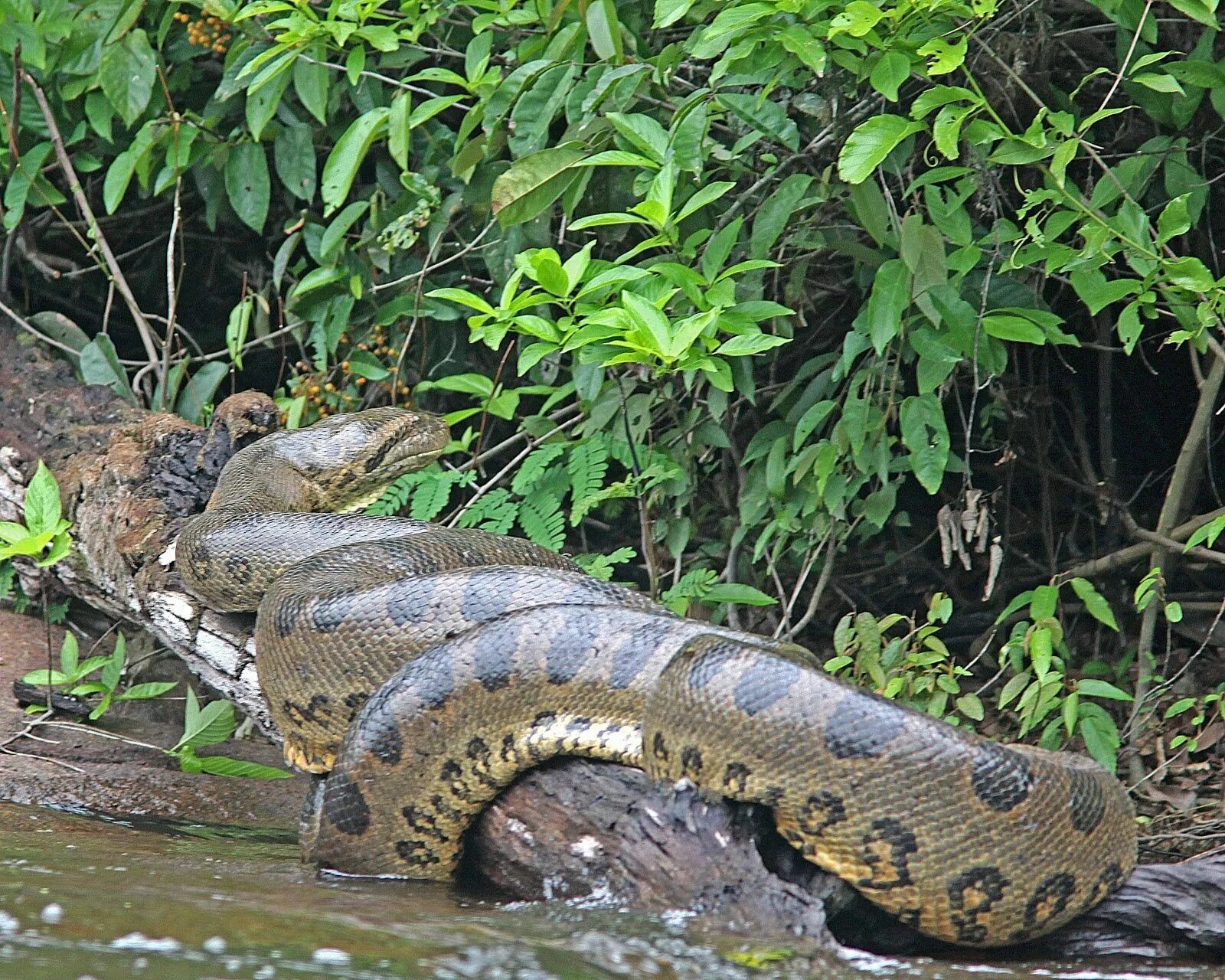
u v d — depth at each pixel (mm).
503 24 13594
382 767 9039
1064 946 8305
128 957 6516
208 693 14344
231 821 11641
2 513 15180
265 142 17281
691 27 13758
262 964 6516
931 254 11641
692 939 7559
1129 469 16750
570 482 14406
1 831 10195
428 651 9180
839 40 10727
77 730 12719
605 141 12430
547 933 7500
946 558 12539
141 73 15492
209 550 11578
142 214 18547
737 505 14938
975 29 11117
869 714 7988
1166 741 13008
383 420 14008
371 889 8797
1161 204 12914
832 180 12734
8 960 6359
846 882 8180
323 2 15375
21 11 15602
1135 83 11602
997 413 14031
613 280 11078
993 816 7891
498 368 16719
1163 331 15141
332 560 10891
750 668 8227
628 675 8773
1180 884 8234
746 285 13070
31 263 18859
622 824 8555
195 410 16547
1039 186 12906
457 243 15625
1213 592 14633
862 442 12453
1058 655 13656
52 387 16297
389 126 14039
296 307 16312
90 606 15242
